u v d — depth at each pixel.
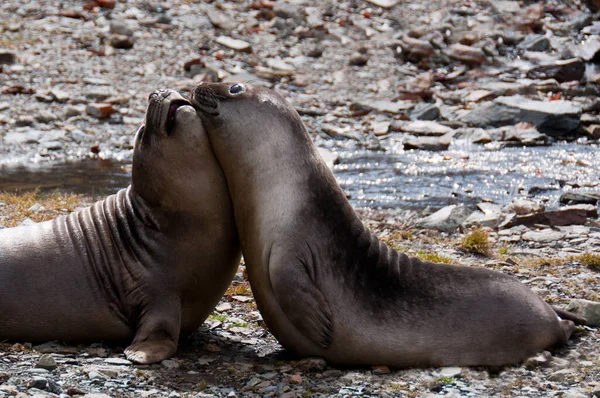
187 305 31.34
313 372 28.55
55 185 65.19
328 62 97.69
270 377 27.88
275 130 30.09
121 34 99.50
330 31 104.00
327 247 29.05
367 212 57.97
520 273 41.94
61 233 31.38
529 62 98.12
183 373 28.00
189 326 31.81
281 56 98.75
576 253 46.41
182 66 94.06
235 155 30.20
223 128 30.23
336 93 90.69
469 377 27.83
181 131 30.02
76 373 27.03
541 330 29.20
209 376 27.91
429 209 58.62
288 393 26.33
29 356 28.72
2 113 82.12
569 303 34.22
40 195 58.34
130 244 30.81
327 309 28.44
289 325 29.16
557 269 42.56
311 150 30.42
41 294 30.25
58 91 86.25
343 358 29.06
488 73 95.50
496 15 108.62
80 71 90.94
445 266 30.02
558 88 90.94
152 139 30.47
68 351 29.56
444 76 94.38
